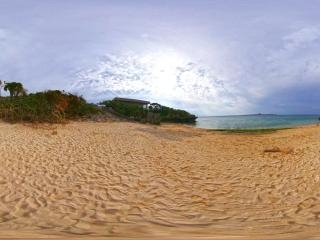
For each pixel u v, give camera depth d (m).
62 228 4.54
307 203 5.88
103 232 4.36
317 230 4.38
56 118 19.53
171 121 36.81
